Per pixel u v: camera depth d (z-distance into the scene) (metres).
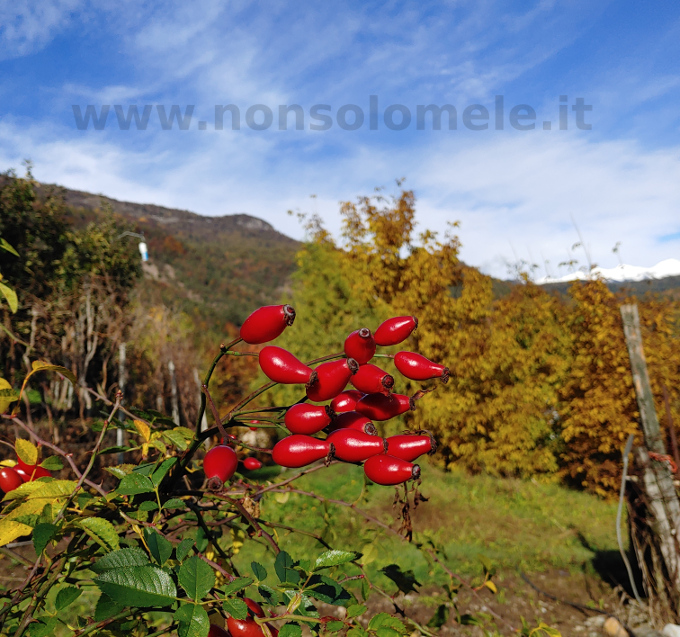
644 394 4.44
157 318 10.36
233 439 0.80
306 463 0.78
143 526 0.75
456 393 9.69
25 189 8.42
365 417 0.86
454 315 10.24
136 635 0.88
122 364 7.84
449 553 5.46
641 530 4.34
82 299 8.07
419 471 0.79
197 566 0.63
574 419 8.69
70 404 5.99
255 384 9.59
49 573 0.79
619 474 8.27
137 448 0.90
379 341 0.91
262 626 0.64
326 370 0.81
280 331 0.79
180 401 10.17
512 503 7.96
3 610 0.74
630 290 8.88
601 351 8.61
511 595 4.60
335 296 10.19
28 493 0.77
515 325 10.32
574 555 5.77
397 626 0.66
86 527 0.71
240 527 1.24
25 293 6.96
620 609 4.35
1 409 0.88
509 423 9.29
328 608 3.78
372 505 6.49
